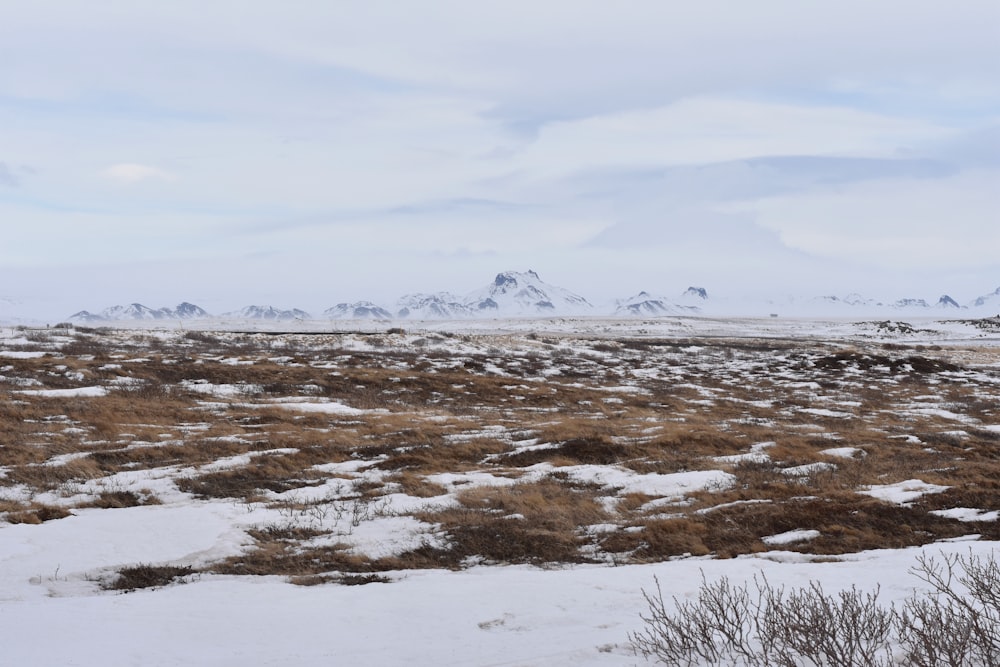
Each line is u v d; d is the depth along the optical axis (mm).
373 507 16062
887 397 43656
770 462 20562
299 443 23875
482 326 151125
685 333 121750
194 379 38406
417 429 27391
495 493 17266
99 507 16641
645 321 159125
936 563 8992
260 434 25672
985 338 118312
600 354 59344
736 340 84312
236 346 53594
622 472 19781
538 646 6176
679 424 29297
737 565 10156
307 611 8242
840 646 4852
